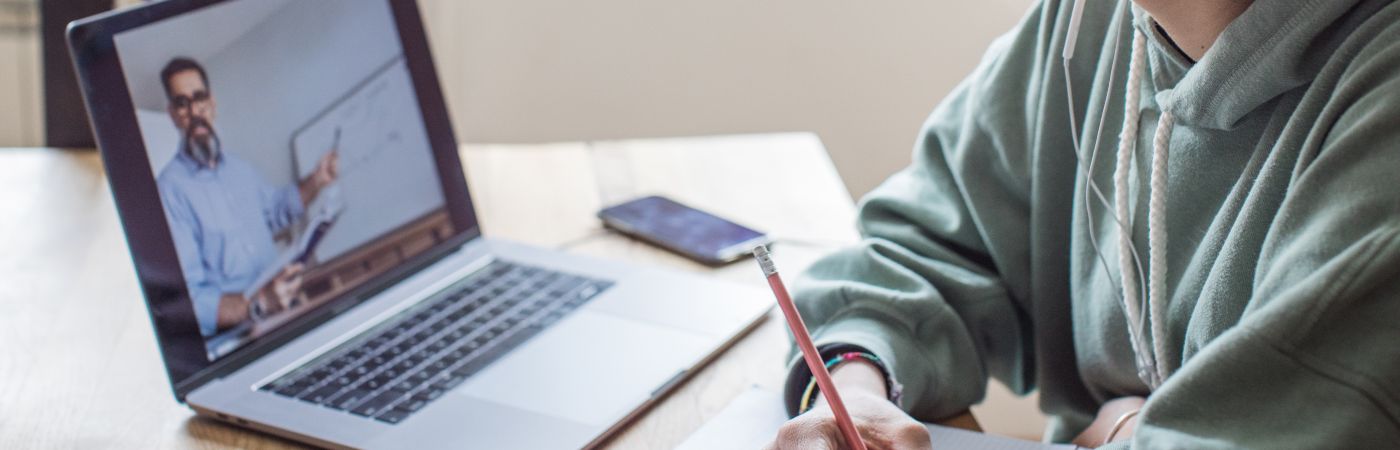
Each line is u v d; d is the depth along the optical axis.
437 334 0.89
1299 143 0.64
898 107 2.14
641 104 2.18
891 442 0.70
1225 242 0.67
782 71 2.14
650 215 1.15
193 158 0.83
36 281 0.99
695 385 0.85
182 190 0.82
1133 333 0.78
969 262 0.95
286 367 0.84
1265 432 0.55
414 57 1.03
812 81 2.14
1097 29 0.87
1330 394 0.54
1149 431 0.59
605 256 1.08
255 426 0.77
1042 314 0.93
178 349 0.80
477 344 0.88
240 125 0.87
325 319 0.91
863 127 2.16
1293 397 0.55
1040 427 1.96
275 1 0.90
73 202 1.16
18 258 1.03
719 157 1.35
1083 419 0.96
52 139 1.31
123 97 0.79
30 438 0.76
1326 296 0.54
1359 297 0.54
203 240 0.83
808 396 0.78
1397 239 0.52
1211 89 0.69
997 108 0.93
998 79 0.93
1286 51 0.65
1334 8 0.63
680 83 2.16
